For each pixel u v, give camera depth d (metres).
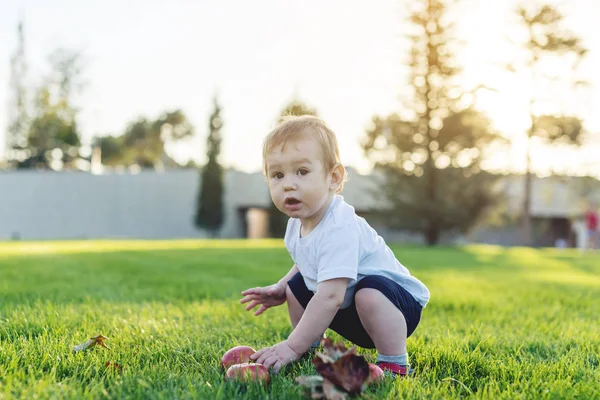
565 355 2.54
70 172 29.00
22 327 2.81
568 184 27.27
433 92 23.73
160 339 2.66
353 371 1.62
